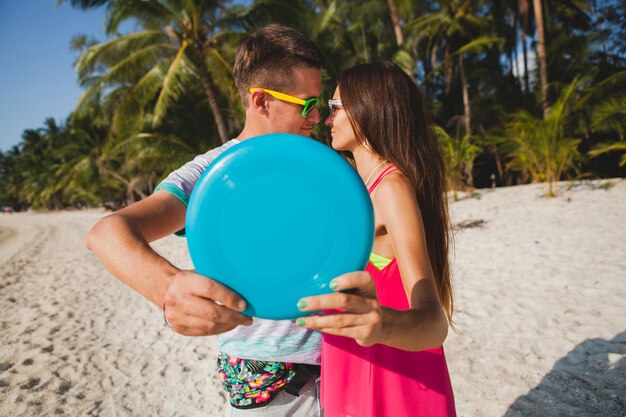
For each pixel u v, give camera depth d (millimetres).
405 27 20219
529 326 3816
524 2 19047
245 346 1163
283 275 688
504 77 19469
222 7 13148
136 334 5172
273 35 1169
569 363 3139
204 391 3658
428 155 1239
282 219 681
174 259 10109
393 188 1031
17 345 5102
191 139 17188
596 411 2588
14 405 3646
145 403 3551
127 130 16484
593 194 9688
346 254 688
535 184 12070
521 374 3104
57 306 6879
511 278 5160
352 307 617
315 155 672
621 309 3873
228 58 12977
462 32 18969
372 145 1212
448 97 23094
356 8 20750
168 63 13109
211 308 633
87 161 31078
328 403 1165
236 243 680
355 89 1237
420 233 966
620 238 6156
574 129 14047
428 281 892
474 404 2846
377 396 1121
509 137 11055
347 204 681
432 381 1140
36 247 17266
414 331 718
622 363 3004
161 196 954
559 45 18234
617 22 22094
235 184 669
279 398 1179
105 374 4137
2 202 78625
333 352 1168
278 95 1165
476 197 11586
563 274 5023
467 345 3635
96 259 11695
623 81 12766
